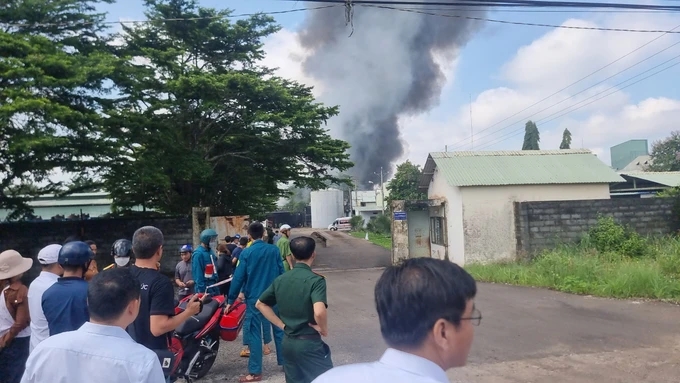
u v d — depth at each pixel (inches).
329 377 57.5
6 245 665.0
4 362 163.3
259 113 745.6
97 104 606.5
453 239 745.0
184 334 215.9
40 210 1203.2
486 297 436.8
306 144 816.3
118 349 90.2
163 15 766.5
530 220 669.9
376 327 338.6
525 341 287.1
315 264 856.9
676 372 225.3
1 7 575.5
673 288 401.4
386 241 1326.3
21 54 536.7
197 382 237.6
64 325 135.8
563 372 231.5
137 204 832.3
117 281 94.1
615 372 228.5
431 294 57.2
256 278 238.8
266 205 962.7
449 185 745.0
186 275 359.6
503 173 743.1
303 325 161.3
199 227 689.6
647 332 296.0
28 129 527.8
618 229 627.2
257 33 829.2
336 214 2405.3
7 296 165.3
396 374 55.4
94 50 628.4
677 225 668.7
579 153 813.9
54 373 88.5
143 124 637.9
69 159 615.5
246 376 238.4
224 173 832.3
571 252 603.5
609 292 417.1
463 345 59.0
